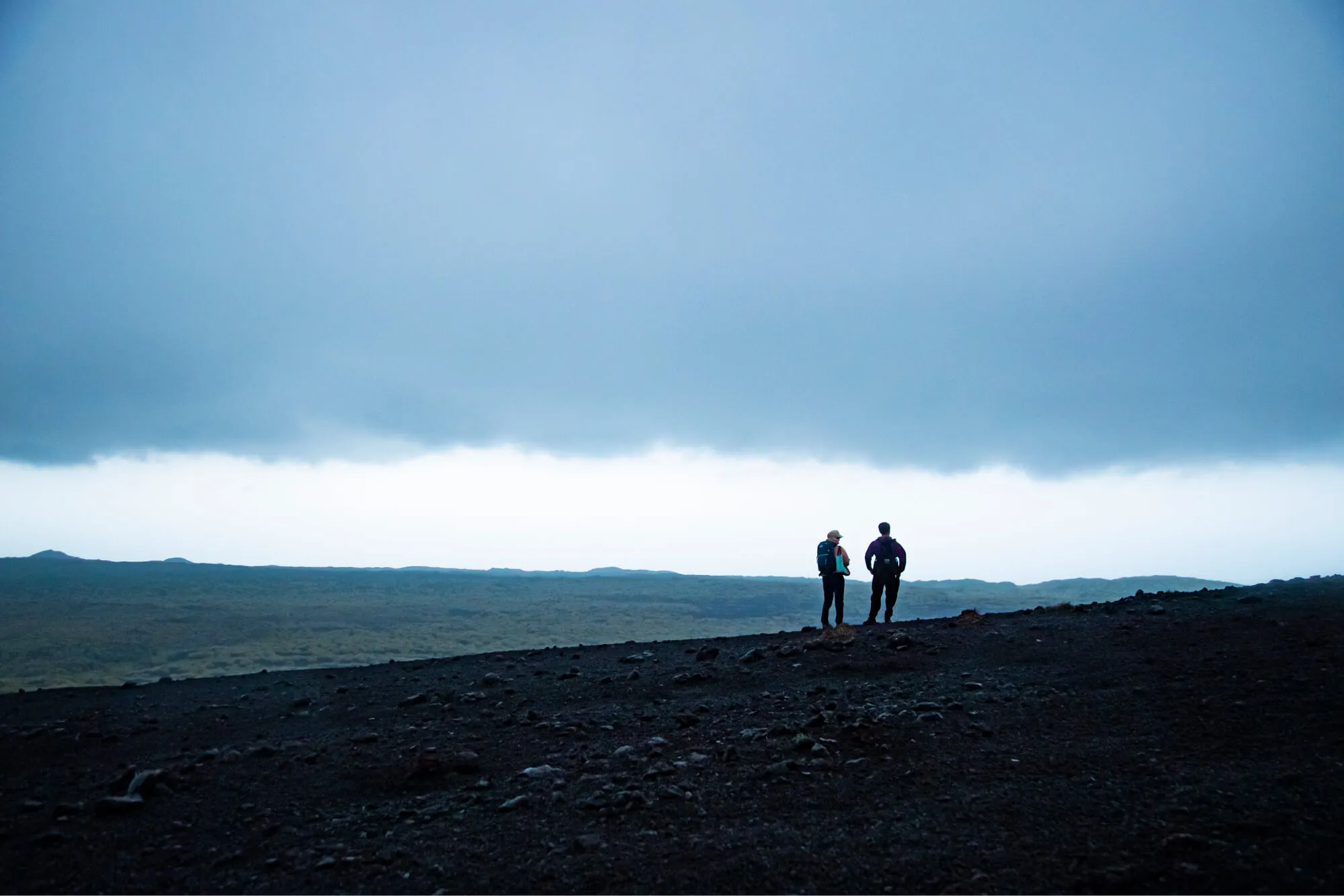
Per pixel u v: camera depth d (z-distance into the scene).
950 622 14.80
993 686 9.50
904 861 5.23
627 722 9.31
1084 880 4.78
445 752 8.32
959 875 4.98
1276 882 4.55
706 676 11.55
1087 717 7.99
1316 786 5.73
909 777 6.78
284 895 5.24
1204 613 12.59
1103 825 5.51
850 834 5.71
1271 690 7.99
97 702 12.20
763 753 7.66
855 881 5.00
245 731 9.79
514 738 8.87
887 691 9.73
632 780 7.18
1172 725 7.45
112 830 6.50
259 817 6.70
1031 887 4.78
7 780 8.01
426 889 5.23
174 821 6.64
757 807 6.38
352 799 7.12
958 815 5.89
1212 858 4.89
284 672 14.88
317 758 8.32
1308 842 4.94
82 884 5.54
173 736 9.67
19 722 10.62
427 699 11.07
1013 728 7.86
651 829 6.04
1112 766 6.61
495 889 5.20
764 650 12.98
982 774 6.72
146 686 13.80
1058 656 10.83
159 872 5.69
